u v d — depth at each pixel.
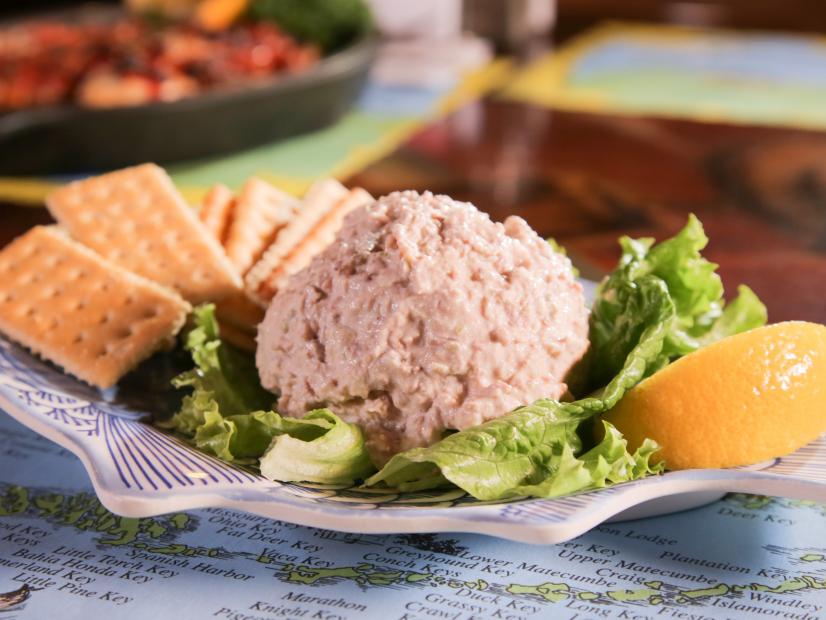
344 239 0.32
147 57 0.69
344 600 0.27
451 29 0.92
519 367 0.31
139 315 0.36
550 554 0.29
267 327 0.33
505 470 0.29
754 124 0.75
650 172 0.64
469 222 0.32
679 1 1.27
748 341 0.30
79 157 0.61
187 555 0.29
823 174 0.64
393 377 0.30
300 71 0.69
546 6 1.07
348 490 0.30
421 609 0.27
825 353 0.31
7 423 0.35
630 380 0.30
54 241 0.38
